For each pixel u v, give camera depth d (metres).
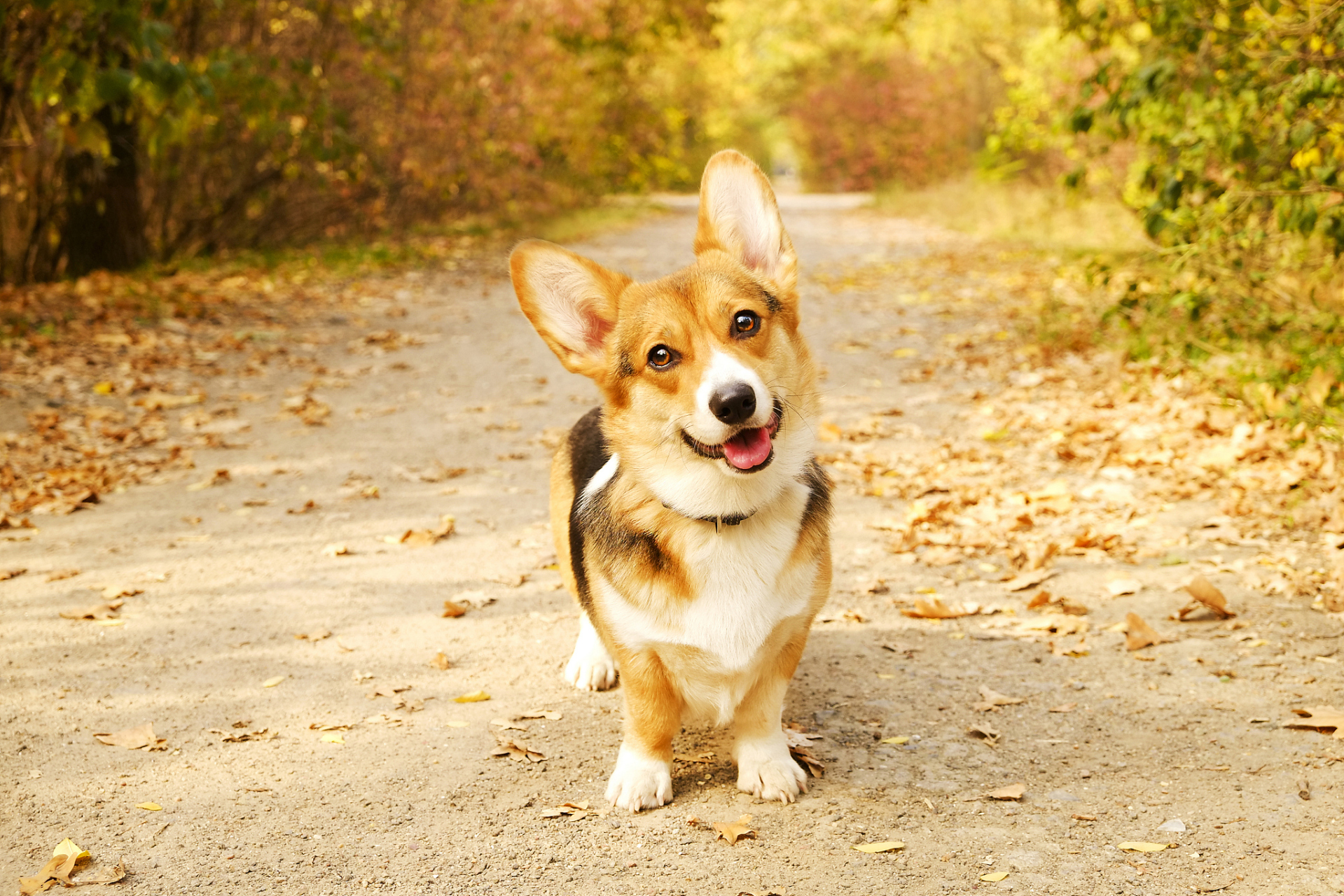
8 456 6.52
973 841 2.72
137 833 2.88
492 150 17.64
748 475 2.73
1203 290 6.73
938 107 29.70
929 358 8.83
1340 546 4.54
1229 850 2.62
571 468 3.66
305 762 3.26
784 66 41.22
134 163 12.93
